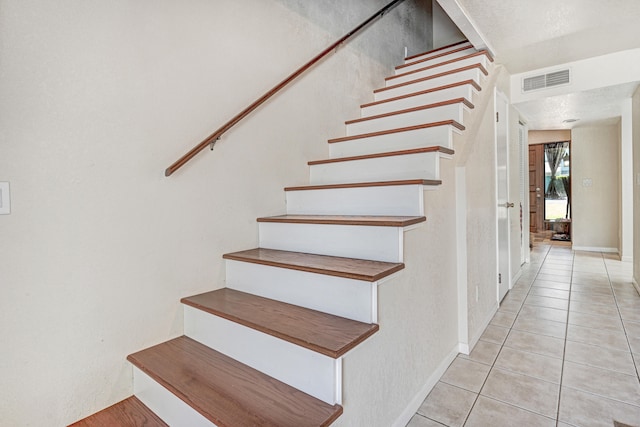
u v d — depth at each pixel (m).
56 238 1.39
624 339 2.51
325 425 1.13
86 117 1.46
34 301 1.35
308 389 1.29
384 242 1.65
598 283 4.00
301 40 2.56
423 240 1.84
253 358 1.48
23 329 1.33
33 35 1.33
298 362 1.31
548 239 7.36
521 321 2.91
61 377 1.42
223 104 2.00
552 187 7.88
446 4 2.42
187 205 1.81
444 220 2.12
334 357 1.18
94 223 1.49
